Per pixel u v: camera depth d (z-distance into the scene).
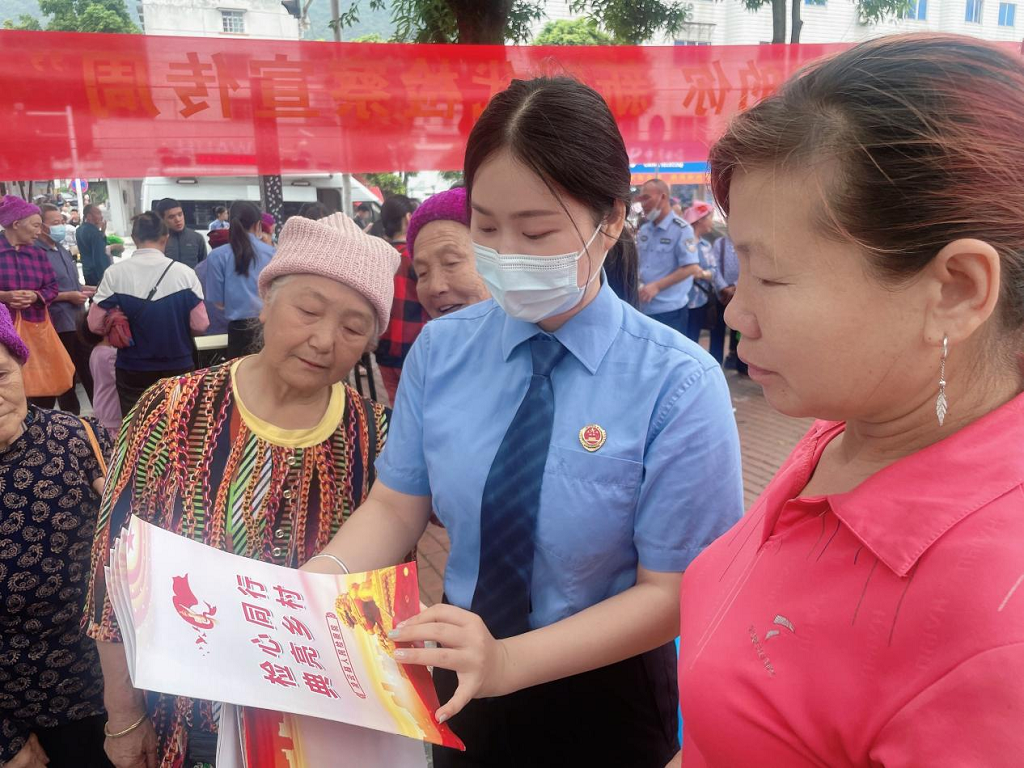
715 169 0.71
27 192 15.48
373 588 1.11
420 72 3.78
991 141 0.54
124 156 3.40
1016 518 0.56
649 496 1.12
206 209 14.90
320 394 1.50
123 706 1.43
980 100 0.55
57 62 3.21
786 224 0.61
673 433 1.10
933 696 0.55
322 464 1.46
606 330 1.18
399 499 1.33
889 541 0.61
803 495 0.81
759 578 0.75
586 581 1.17
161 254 4.31
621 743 1.29
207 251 8.25
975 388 0.63
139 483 1.41
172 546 1.04
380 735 0.95
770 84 4.26
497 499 1.16
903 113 0.55
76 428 1.58
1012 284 0.58
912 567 0.60
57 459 1.53
